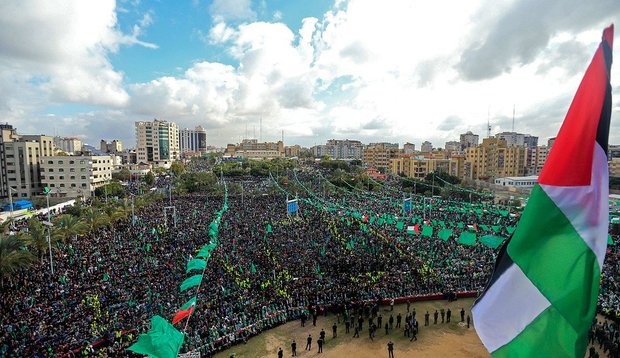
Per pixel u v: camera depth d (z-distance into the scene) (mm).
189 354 23922
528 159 183625
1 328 26375
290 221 66438
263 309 30953
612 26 7062
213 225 47625
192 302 25109
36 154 116875
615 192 104812
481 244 49719
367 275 38594
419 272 39750
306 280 37094
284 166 175875
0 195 109625
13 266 33969
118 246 48312
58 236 44031
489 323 8305
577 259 7344
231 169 164500
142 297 32562
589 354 25094
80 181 117125
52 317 28531
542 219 7957
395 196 106438
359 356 25859
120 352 24375
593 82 7430
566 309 7238
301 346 27297
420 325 30516
